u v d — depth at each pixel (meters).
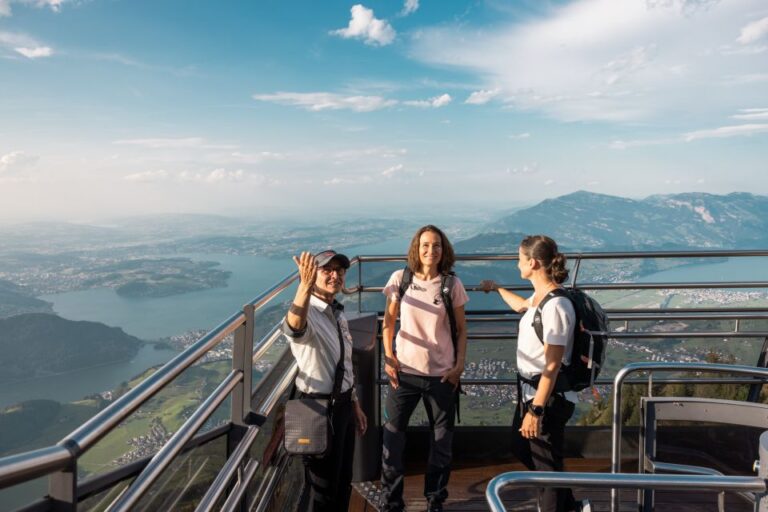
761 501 1.27
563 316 2.11
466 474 3.10
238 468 1.78
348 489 2.38
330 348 2.15
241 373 1.85
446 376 2.52
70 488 0.89
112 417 0.95
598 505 2.63
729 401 2.00
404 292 2.55
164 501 1.56
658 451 2.33
